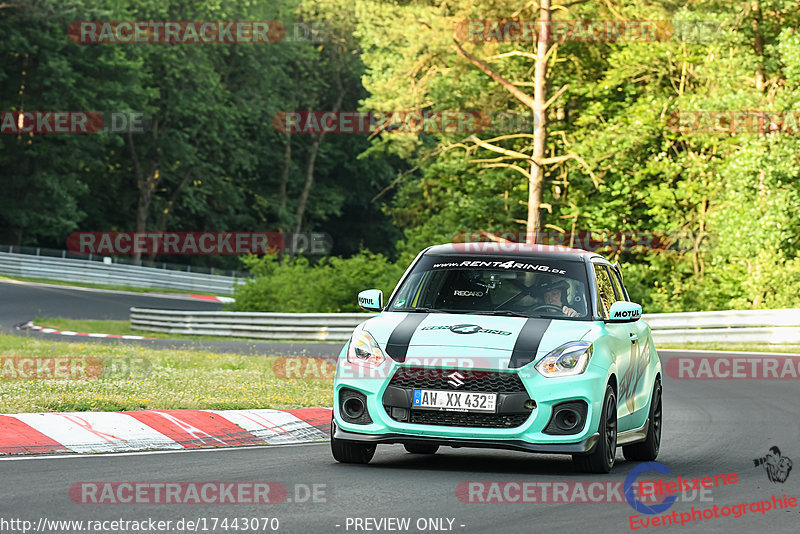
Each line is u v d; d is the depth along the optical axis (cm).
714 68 13162
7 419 3797
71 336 11212
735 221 12156
